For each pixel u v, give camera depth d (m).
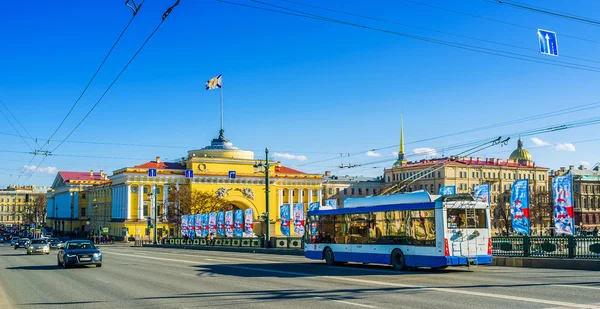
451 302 15.48
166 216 103.88
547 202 120.00
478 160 133.12
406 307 14.78
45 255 52.53
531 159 155.12
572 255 27.22
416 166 132.75
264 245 55.97
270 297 17.31
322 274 25.44
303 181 124.88
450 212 25.48
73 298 18.09
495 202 130.88
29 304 16.91
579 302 14.95
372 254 29.08
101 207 130.00
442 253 25.05
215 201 103.88
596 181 147.25
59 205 158.12
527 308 14.15
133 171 110.19
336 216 32.31
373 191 149.62
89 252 32.16
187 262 36.69
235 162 117.06
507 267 28.78
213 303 16.25
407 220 27.19
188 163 114.81
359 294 17.61
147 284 22.00
